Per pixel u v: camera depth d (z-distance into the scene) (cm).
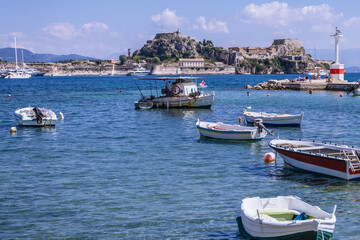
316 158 2591
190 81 7175
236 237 1712
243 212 1698
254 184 2442
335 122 4994
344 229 1778
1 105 7769
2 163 3016
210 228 1802
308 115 5722
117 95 10625
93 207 2064
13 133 4456
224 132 3869
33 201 2156
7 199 2189
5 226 1838
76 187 2395
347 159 2441
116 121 5459
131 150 3472
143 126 4972
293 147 2886
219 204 2092
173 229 1795
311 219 1561
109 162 3027
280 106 7019
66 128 4822
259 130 3797
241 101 8112
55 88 14612
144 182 2489
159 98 7000
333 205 2081
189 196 2220
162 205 2083
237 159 3108
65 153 3369
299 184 2439
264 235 1620
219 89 12475
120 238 1716
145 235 1741
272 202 1811
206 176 2620
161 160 3084
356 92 8788
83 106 7556
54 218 1928
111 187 2391
